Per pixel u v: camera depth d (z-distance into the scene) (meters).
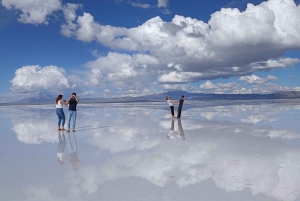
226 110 31.14
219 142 10.60
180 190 5.45
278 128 14.45
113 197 5.16
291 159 7.75
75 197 5.20
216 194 5.19
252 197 5.00
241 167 6.99
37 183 6.10
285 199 4.89
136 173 6.71
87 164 7.74
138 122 19.27
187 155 8.49
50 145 10.99
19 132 15.12
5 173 6.95
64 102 15.20
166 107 46.38
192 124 17.09
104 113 30.81
